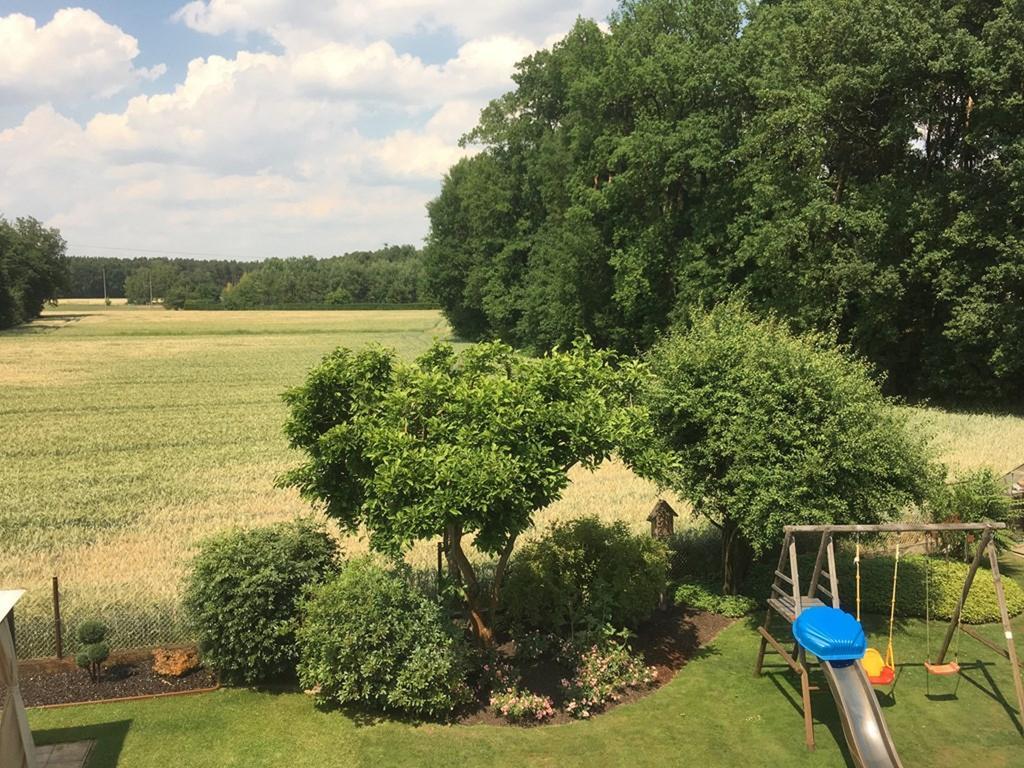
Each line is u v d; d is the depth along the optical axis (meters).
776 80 31.47
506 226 62.84
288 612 9.43
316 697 9.19
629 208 39.88
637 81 35.44
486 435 8.20
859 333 33.03
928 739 8.23
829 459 10.21
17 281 98.25
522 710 8.66
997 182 28.25
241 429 32.53
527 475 8.26
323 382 9.31
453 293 74.12
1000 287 28.64
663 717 8.77
